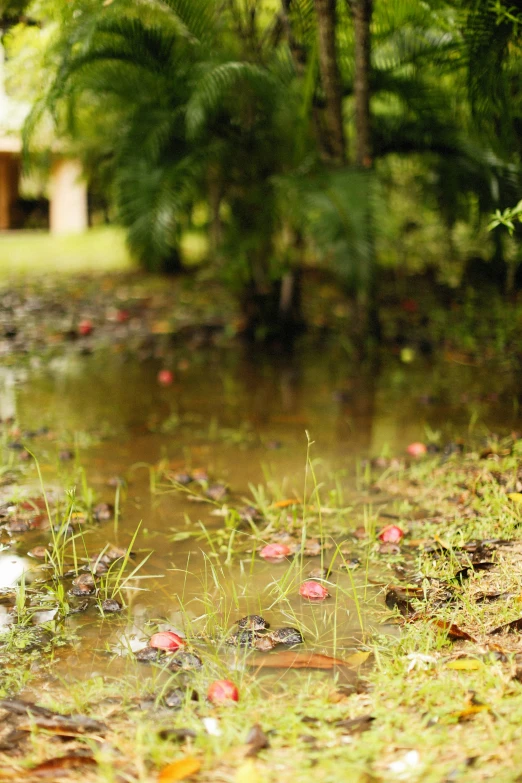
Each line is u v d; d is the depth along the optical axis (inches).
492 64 165.9
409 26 202.7
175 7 188.5
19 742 68.4
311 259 359.6
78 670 81.1
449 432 162.2
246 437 161.9
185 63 196.4
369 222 185.5
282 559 108.6
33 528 119.0
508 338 237.3
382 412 178.4
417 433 163.0
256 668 80.8
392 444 156.3
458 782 58.9
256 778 59.4
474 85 172.2
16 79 229.0
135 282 337.1
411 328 252.8
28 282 333.4
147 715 72.2
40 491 132.5
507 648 81.5
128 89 201.2
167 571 105.2
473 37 166.1
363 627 89.7
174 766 61.6
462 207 237.0
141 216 198.5
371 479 138.5
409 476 138.2
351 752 64.1
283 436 162.7
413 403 185.0
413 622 89.5
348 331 249.4
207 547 113.0
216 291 317.1
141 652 83.7
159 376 211.3
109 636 88.3
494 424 167.0
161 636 84.4
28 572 104.8
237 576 103.3
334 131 205.3
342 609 94.1
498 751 62.6
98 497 130.8
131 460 148.5
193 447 155.9
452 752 63.6
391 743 65.7
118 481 135.6
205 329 262.2
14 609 94.5
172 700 74.5
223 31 205.5
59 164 494.3
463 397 188.5
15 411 178.4
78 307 289.7
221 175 222.1
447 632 83.8
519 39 168.6
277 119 209.2
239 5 214.1
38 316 275.4
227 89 198.5
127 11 190.4
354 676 78.9
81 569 105.5
